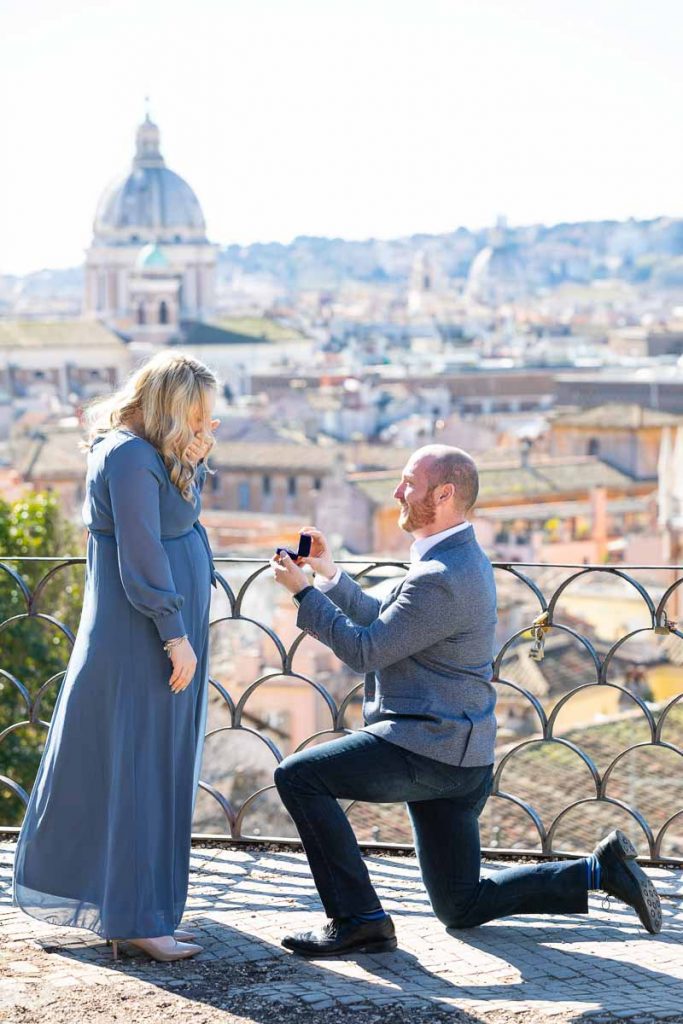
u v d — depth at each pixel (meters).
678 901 5.39
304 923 5.09
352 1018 4.21
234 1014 4.25
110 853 4.63
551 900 4.93
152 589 4.52
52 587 24.70
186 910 5.24
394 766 4.76
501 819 24.67
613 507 80.75
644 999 4.36
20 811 21.73
